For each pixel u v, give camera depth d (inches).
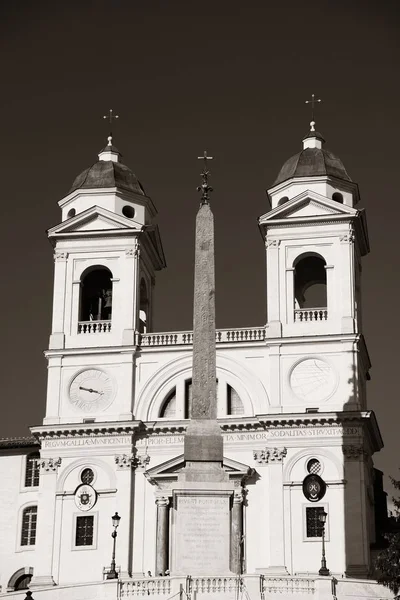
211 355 2151.8
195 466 2059.5
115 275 2947.8
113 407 2847.0
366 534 2652.6
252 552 2684.5
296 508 2694.4
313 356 2797.7
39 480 2844.5
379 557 2150.6
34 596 2129.7
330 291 2849.4
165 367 2861.7
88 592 2071.9
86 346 2893.7
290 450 2736.2
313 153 2994.6
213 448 2070.6
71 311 2933.1
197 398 2113.7
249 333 2851.9
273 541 2672.2
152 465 2800.2
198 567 2001.7
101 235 2970.0
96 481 2795.3
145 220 3036.4
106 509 2768.2
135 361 2876.5
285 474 2721.5
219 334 2856.8
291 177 2942.9
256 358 2829.7
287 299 2856.8
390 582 2103.8
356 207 3024.1
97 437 2824.8
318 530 2672.2
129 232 2957.7
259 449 2755.9
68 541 2758.4
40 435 2837.1
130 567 2716.5
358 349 2802.7
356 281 2965.1
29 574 3026.6
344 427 2728.8
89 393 2866.6
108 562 2723.9
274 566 2650.1
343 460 2706.7
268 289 2871.6
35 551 2805.1
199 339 2165.4
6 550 3051.2
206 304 2198.6
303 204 2906.0
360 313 2992.1
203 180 2343.8
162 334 2883.9
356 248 2977.4
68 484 2802.7
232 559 2650.1
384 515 3095.5
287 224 2908.5
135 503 2773.1
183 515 2025.1
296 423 2738.7
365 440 2770.7
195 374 2134.6
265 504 2716.5
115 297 2930.6
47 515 2783.0
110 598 1987.0
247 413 2790.4
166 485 2743.6
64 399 2866.6
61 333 2910.9
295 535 2672.2
